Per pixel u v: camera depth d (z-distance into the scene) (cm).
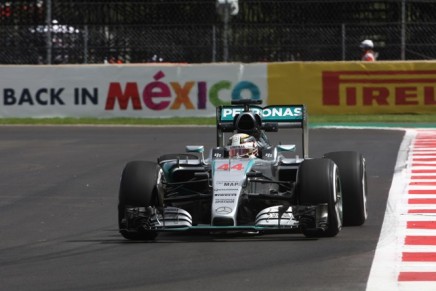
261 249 3206
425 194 4538
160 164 3697
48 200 4653
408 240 3350
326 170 3353
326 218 3319
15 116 8744
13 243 3525
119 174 5531
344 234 3500
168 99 8588
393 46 9212
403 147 6512
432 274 2756
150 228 3338
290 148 3744
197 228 3262
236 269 2873
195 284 2673
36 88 8712
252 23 9381
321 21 9525
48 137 7544
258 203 3650
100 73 8644
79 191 4934
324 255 3073
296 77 8469
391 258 3011
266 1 9312
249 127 3719
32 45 9406
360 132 7450
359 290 2552
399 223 3734
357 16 9519
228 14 8912
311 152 6306
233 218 3222
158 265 2977
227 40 8956
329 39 9338
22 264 3089
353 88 8475
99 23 9600
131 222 3362
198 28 9569
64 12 9575
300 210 3291
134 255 3177
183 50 9375
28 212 4303
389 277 2716
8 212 4312
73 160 6188
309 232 3362
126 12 9625
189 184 3778
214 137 7331
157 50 9394
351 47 9356
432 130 7519
